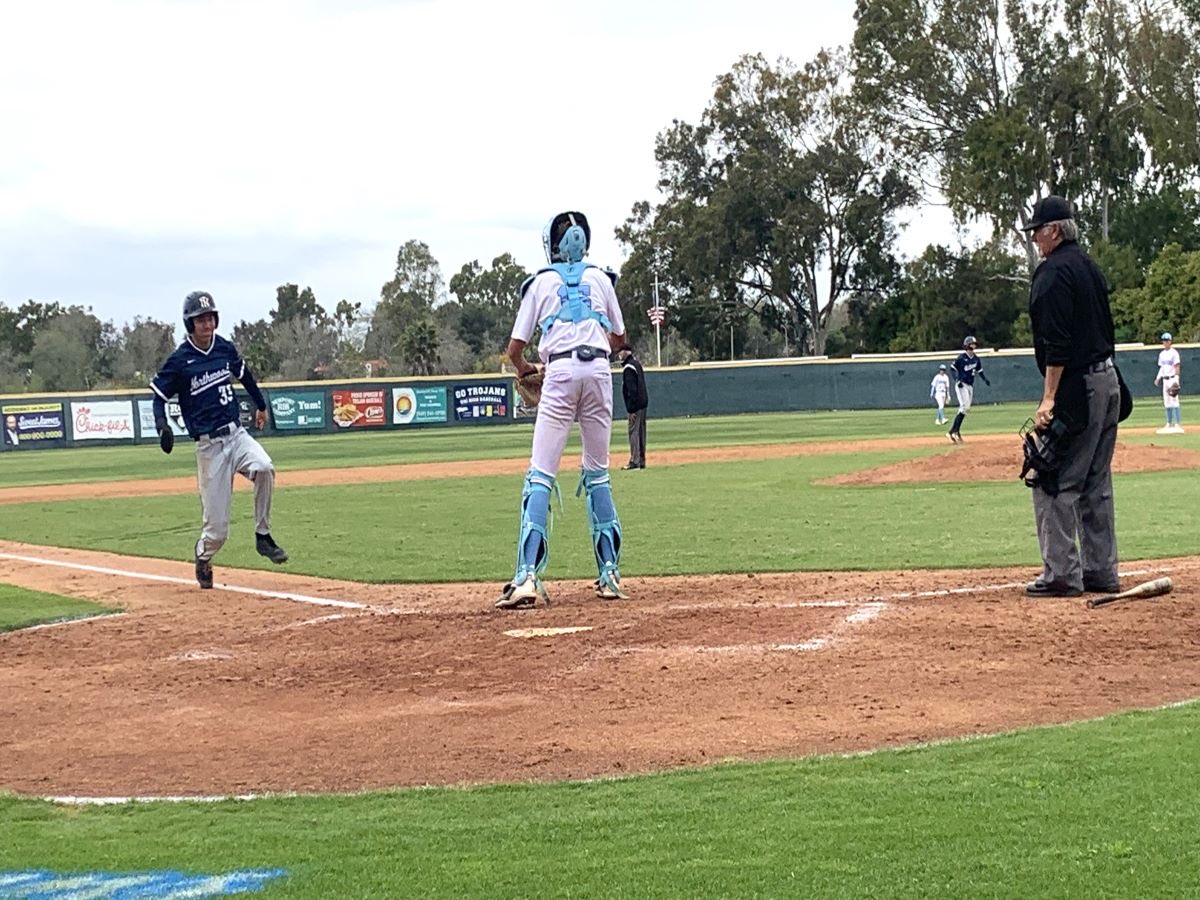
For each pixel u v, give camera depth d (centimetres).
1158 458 1898
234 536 1462
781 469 2192
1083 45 6156
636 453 2288
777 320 7450
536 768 512
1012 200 5966
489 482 2170
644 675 657
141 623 905
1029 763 483
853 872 385
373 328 8881
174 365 1053
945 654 675
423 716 602
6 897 396
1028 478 820
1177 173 6319
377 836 436
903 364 5016
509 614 854
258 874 405
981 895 365
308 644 785
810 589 927
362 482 2255
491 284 9650
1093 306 793
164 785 514
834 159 6894
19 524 1700
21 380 7788
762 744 532
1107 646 677
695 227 6906
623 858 405
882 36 6250
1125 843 398
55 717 633
